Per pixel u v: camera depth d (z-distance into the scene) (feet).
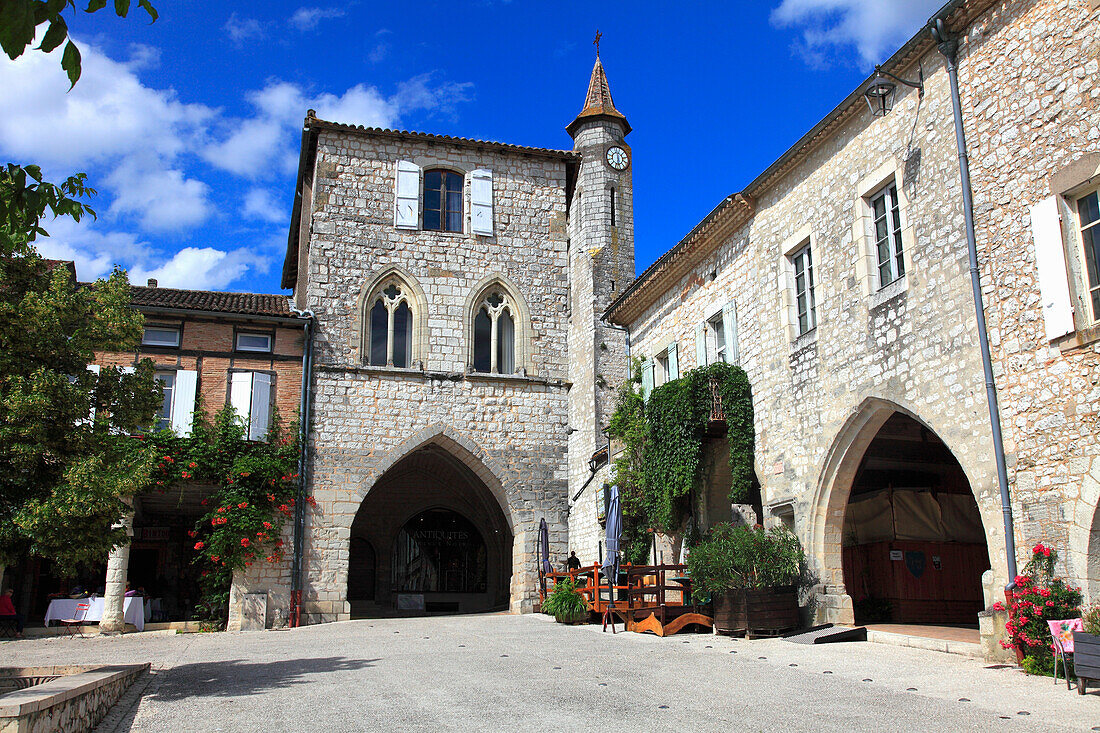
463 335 83.35
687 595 57.11
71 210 24.06
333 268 81.15
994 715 25.84
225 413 71.26
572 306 123.13
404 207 84.43
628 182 125.59
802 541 52.75
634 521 75.25
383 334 82.38
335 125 83.46
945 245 43.37
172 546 84.43
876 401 47.96
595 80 131.54
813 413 53.21
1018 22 40.16
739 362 63.00
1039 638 33.53
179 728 25.58
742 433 60.23
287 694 31.17
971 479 40.60
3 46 14.79
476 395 82.38
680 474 60.44
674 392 62.08
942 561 56.85
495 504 94.73
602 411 109.40
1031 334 38.01
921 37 44.78
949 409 42.29
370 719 26.40
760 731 24.21
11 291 34.19
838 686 31.40
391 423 79.20
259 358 75.56
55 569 36.11
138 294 76.89
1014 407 38.52
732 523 62.95
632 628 53.57
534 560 79.97
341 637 54.08
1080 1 37.14
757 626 46.75
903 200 46.65
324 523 74.84
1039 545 36.37
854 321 50.06
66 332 35.27
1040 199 38.17
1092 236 36.37
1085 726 24.00
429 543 103.04
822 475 51.52
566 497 82.69
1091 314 35.99
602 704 28.48
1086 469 34.86
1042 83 38.63
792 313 56.90
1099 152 35.55
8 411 31.58
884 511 57.41
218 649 47.88
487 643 47.55
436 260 84.43
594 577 61.11
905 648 42.06
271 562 71.15
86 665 35.09
